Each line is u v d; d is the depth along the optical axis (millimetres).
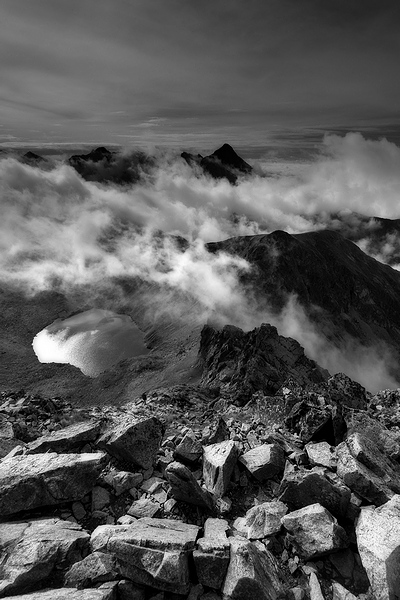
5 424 18750
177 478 12719
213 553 10195
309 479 12586
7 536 10977
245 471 14617
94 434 16234
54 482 12445
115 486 13398
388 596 9578
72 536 10898
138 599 9656
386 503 11844
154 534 10766
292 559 11227
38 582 9891
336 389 36656
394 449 15617
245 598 9445
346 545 11219
